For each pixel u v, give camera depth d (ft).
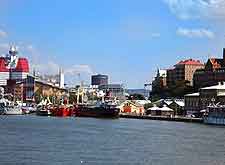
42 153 362.74
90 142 453.99
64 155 354.33
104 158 343.05
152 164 321.32
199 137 525.75
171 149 403.54
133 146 423.64
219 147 422.41
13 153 359.25
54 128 651.66
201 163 329.31
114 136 529.04
